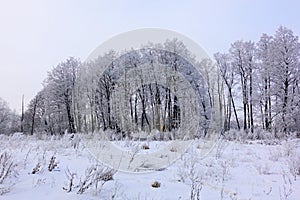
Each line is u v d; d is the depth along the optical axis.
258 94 31.45
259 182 5.49
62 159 6.58
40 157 6.57
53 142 9.02
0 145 7.80
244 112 33.34
